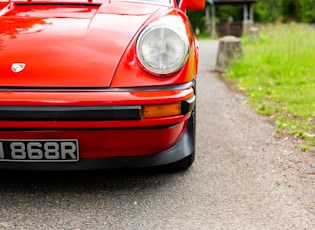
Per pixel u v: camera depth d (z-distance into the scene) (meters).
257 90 5.86
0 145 2.38
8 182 2.79
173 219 2.36
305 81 6.26
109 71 2.38
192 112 2.88
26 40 2.48
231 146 3.57
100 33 2.54
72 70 2.37
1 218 2.34
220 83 6.82
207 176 2.94
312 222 2.33
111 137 2.41
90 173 2.95
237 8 44.31
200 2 3.57
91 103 2.28
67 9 2.78
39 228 2.25
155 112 2.37
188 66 2.52
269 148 3.52
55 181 2.82
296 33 12.74
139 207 2.49
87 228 2.26
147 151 2.55
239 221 2.34
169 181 2.85
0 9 2.82
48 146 2.39
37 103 2.27
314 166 3.11
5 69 2.36
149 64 2.40
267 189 2.73
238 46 8.17
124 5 2.89
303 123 4.17
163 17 2.75
